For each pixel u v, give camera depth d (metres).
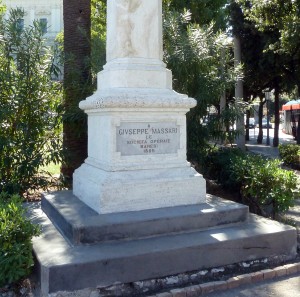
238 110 9.49
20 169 8.18
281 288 4.64
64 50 9.64
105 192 5.49
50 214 6.16
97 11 16.39
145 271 4.57
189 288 4.48
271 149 24.52
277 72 21.75
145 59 6.14
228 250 5.05
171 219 5.30
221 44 9.31
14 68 8.55
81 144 9.39
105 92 5.86
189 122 8.98
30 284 4.56
